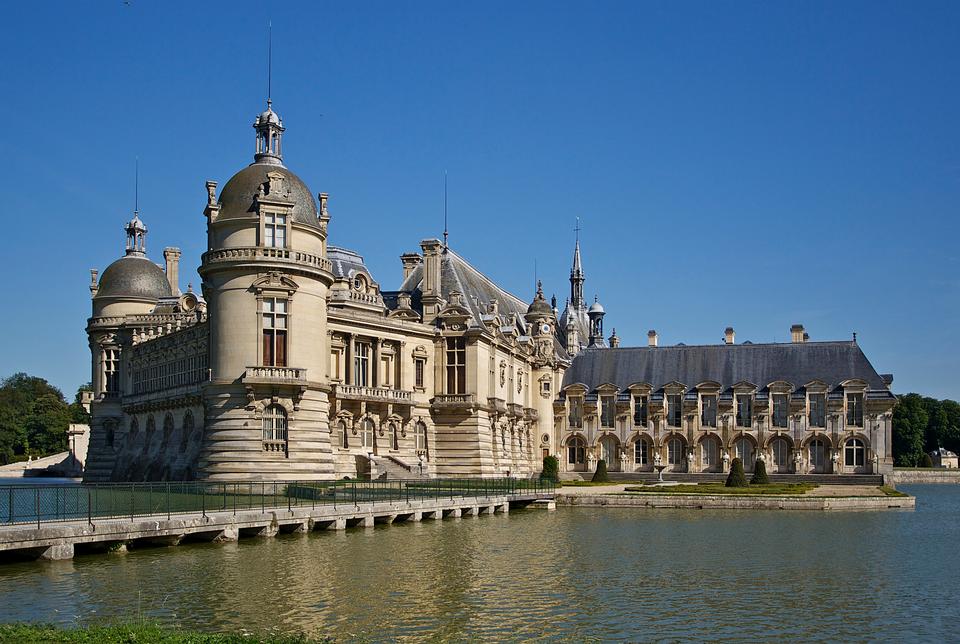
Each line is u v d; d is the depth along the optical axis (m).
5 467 174.50
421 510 72.00
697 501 90.12
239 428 80.69
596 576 48.00
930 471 179.62
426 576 46.31
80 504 53.94
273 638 30.00
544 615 38.81
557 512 85.25
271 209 82.88
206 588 41.31
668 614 39.59
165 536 51.25
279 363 82.19
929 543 61.81
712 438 135.88
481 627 36.62
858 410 130.00
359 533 62.28
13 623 31.61
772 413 133.38
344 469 93.88
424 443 107.31
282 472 80.75
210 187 85.44
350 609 38.69
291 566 47.09
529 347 134.12
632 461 138.25
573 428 140.75
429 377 108.38
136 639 28.06
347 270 107.81
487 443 110.62
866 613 40.34
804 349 136.38
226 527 54.56
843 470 129.62
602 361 145.00
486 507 81.75
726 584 46.38
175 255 138.00
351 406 96.44
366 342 100.50
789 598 43.22
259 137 89.31
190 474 91.25
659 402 137.50
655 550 57.47
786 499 88.69
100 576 42.53
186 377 98.19
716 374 138.25
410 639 34.50
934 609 41.25
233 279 82.06
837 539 63.88
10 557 45.75
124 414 116.06
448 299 115.25
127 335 121.56
